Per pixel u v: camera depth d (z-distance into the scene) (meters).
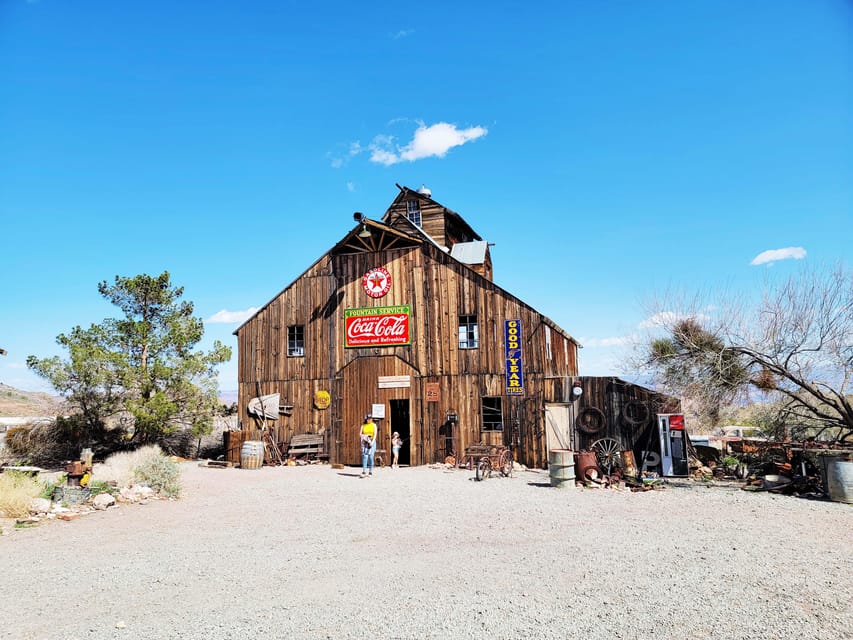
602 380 19.14
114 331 22.42
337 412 21.98
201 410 22.55
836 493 12.83
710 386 16.20
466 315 21.17
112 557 8.46
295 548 8.98
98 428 22.00
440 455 20.70
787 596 6.47
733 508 12.10
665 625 5.67
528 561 8.02
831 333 15.16
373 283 22.33
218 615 6.05
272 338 23.22
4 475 12.91
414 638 5.40
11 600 6.58
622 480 15.86
